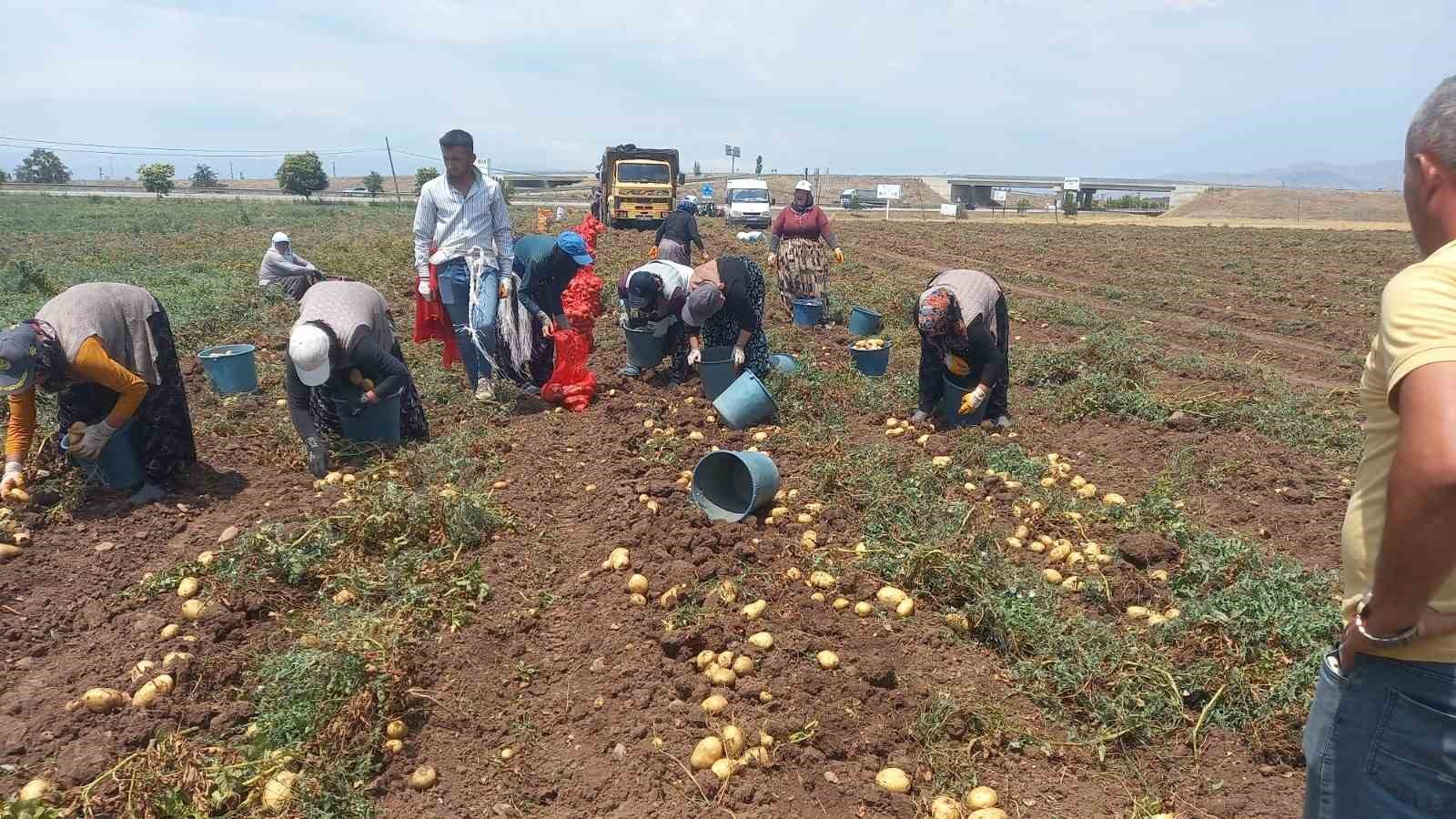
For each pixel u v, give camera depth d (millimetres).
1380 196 72875
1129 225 45625
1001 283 18703
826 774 3449
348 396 6367
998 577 4656
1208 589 4723
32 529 5488
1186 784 3510
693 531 5172
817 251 11820
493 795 3443
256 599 4590
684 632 4176
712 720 3746
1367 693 1978
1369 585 2010
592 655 4230
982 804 3301
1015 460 6520
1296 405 8500
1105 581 4793
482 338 7688
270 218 39031
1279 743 3633
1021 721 3797
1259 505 6160
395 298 14188
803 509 5668
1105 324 12852
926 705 3785
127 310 5594
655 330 8367
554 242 8008
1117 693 3898
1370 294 16969
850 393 8211
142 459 5898
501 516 5512
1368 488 2014
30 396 5434
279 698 3805
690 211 12391
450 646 4270
